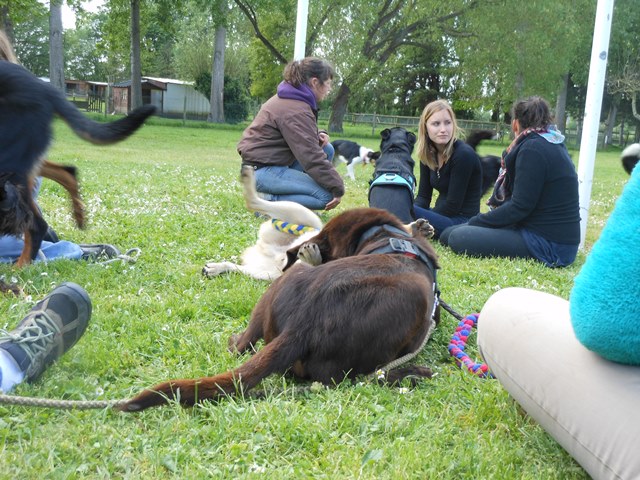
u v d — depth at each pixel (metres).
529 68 30.44
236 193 8.50
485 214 6.07
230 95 38.97
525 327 2.25
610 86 41.16
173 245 5.42
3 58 3.97
